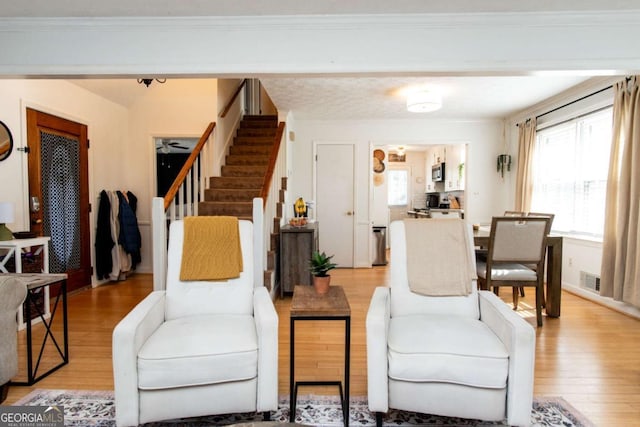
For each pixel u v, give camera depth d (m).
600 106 3.64
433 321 1.86
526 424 1.52
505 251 2.97
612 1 2.11
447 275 2.06
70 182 4.06
